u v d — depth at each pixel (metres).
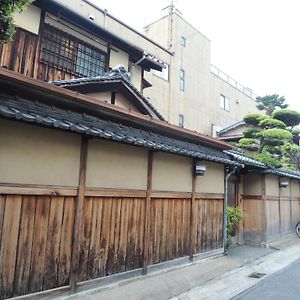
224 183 10.21
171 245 7.72
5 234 4.59
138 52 12.34
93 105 5.73
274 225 13.64
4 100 4.55
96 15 15.92
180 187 8.17
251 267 8.86
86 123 5.58
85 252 5.68
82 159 5.67
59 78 9.69
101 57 11.20
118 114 6.34
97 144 6.02
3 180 4.57
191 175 8.62
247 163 10.89
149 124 7.15
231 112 31.34
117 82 9.45
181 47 24.47
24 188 4.80
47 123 4.54
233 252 10.81
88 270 5.71
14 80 4.48
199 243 8.77
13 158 4.70
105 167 6.15
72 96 5.28
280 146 15.26
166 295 6.17
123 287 6.11
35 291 4.90
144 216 7.00
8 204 4.65
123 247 6.44
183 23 25.00
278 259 10.09
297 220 16.94
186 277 7.27
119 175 6.45
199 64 26.55
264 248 11.94
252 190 13.08
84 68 10.57
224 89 30.73
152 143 6.46
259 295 6.43
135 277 6.59
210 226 9.34
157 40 24.62
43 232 5.08
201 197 8.95
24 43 8.79
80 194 5.60
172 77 23.12
